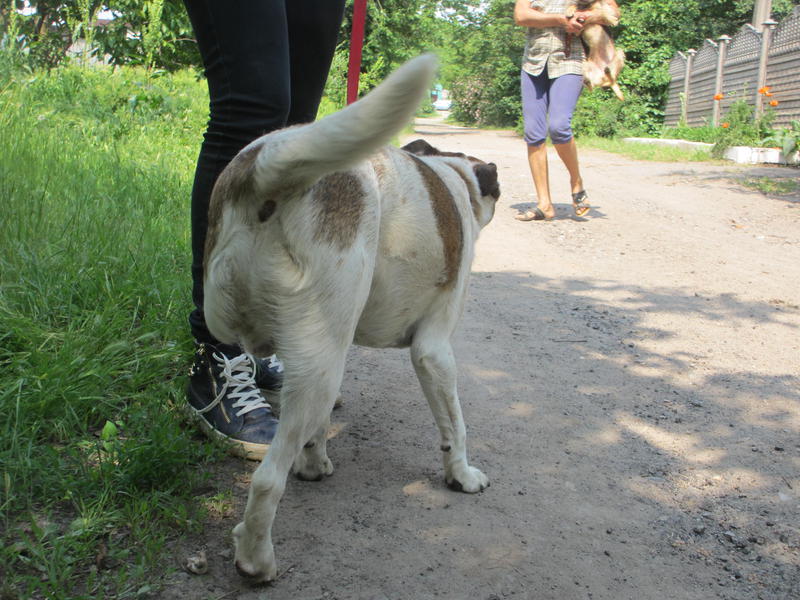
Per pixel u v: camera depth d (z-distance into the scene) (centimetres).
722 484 188
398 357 262
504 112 1953
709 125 1116
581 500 176
